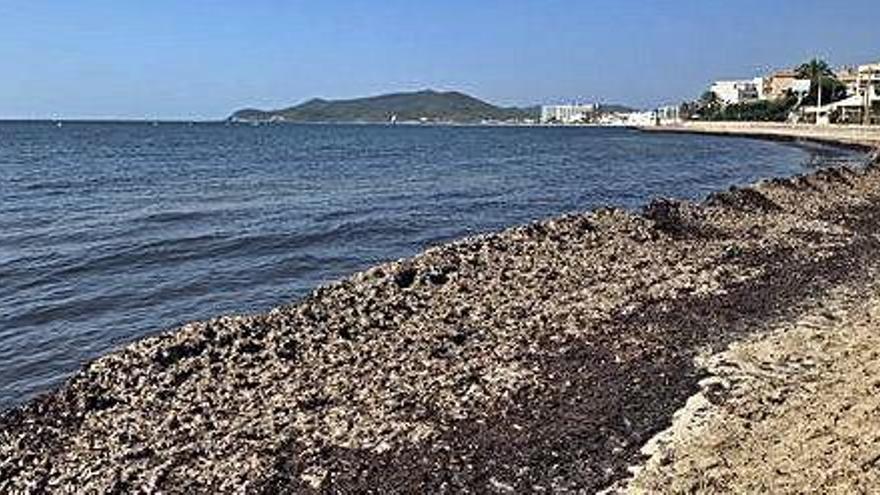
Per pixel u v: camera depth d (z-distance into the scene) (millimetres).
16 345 19953
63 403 14586
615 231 27859
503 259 23766
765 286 22797
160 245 32656
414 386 15398
